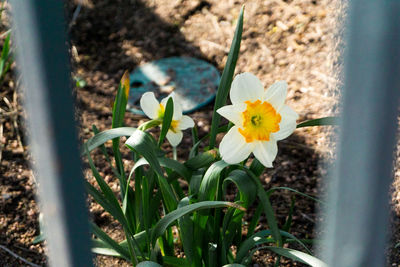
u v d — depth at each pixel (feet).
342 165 1.80
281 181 4.49
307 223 4.19
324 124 3.23
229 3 6.50
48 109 2.01
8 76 5.49
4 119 5.09
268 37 5.98
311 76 5.42
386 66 1.61
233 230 3.57
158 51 6.16
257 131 3.13
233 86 3.12
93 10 6.73
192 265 3.53
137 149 3.22
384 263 1.97
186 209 3.22
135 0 6.83
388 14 1.55
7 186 4.52
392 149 1.76
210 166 3.37
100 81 5.77
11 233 4.21
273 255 4.00
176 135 3.51
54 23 1.90
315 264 3.18
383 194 1.82
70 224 2.21
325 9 6.14
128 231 3.46
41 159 2.10
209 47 6.09
